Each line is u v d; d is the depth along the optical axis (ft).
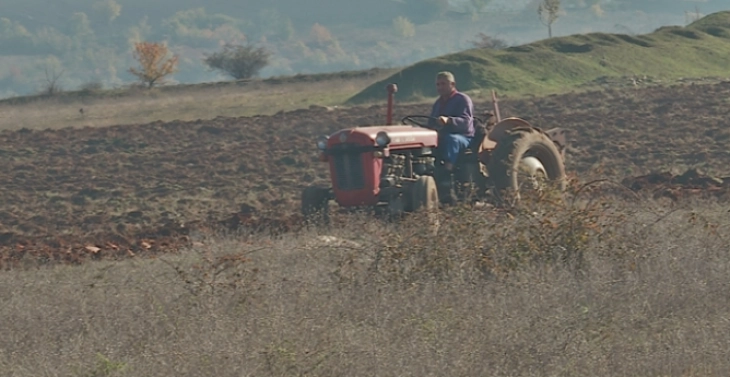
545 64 612.70
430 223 136.26
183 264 146.51
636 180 255.70
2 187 314.14
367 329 102.42
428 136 183.62
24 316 113.19
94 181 320.50
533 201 141.79
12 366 99.14
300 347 97.60
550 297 109.09
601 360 92.63
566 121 395.14
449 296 111.24
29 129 450.30
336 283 118.73
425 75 602.44
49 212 271.08
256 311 110.42
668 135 348.38
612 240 130.31
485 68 593.83
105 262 166.61
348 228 168.04
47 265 171.73
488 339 97.19
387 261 125.70
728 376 90.38
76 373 97.19
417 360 92.94
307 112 481.46
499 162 183.52
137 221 250.37
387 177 177.99
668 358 92.27
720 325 100.32
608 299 108.37
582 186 151.74
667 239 133.90
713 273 118.52
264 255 142.20
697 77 585.22
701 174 259.39
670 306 106.52
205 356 96.27
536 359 93.30
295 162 337.72
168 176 325.42
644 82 573.33
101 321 110.63
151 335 105.70
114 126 451.53
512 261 124.88
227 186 302.25
